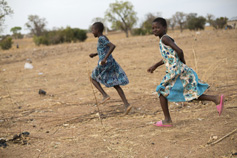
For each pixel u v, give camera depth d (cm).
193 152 266
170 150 275
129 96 521
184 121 358
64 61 1160
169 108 429
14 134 351
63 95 568
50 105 490
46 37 3419
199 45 1318
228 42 1329
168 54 314
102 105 473
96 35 426
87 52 1432
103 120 392
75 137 329
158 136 314
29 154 286
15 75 880
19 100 540
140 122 371
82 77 770
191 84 314
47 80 759
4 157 280
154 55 1120
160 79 666
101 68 420
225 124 330
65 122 393
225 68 703
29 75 862
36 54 1475
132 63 955
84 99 523
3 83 746
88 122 388
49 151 292
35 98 553
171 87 318
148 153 273
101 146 298
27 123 397
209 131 314
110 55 421
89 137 327
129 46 1575
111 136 325
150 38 1978
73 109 459
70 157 275
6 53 1585
